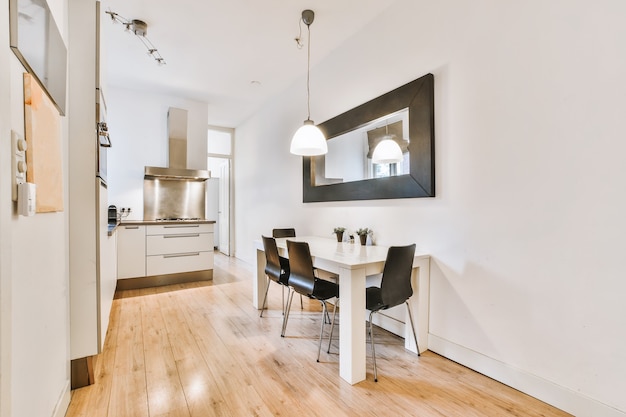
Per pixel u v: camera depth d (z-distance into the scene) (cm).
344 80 315
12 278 92
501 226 184
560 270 159
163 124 461
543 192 165
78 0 179
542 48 166
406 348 230
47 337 126
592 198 148
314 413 156
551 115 162
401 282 199
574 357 153
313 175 362
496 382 184
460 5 207
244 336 248
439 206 221
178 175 438
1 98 79
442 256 219
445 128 217
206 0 252
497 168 186
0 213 77
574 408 152
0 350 77
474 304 199
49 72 123
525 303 173
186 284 412
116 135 431
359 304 187
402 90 244
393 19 258
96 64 182
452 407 160
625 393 138
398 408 159
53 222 136
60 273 148
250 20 279
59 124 140
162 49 329
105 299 217
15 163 92
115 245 343
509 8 180
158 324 272
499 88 185
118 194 432
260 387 178
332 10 266
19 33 91
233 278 449
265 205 493
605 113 143
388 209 264
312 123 263
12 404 92
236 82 414
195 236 424
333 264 201
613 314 141
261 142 509
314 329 264
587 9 149
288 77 396
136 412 156
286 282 254
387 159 262
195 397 168
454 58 211
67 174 169
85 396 168
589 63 149
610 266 142
